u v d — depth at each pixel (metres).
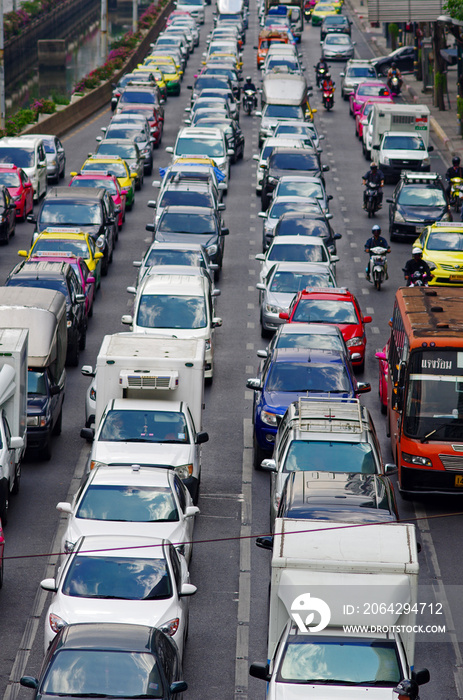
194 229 62.12
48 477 38.03
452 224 63.22
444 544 33.41
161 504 29.64
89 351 50.97
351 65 126.50
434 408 35.16
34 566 31.50
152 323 46.66
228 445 41.25
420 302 39.75
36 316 40.59
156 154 98.31
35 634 27.70
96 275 59.12
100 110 128.00
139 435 34.94
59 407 41.19
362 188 85.88
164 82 123.31
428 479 35.22
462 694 25.53
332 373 39.75
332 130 108.94
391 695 21.11
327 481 29.09
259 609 29.30
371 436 32.75
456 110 116.12
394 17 113.50
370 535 23.66
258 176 83.44
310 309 48.50
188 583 27.81
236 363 50.22
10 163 79.12
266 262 57.03
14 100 170.75
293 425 33.03
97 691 21.22
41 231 62.19
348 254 68.56
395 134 88.44
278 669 21.72
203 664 26.50
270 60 130.12
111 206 67.81
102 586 25.11
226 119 95.88
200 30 192.75
